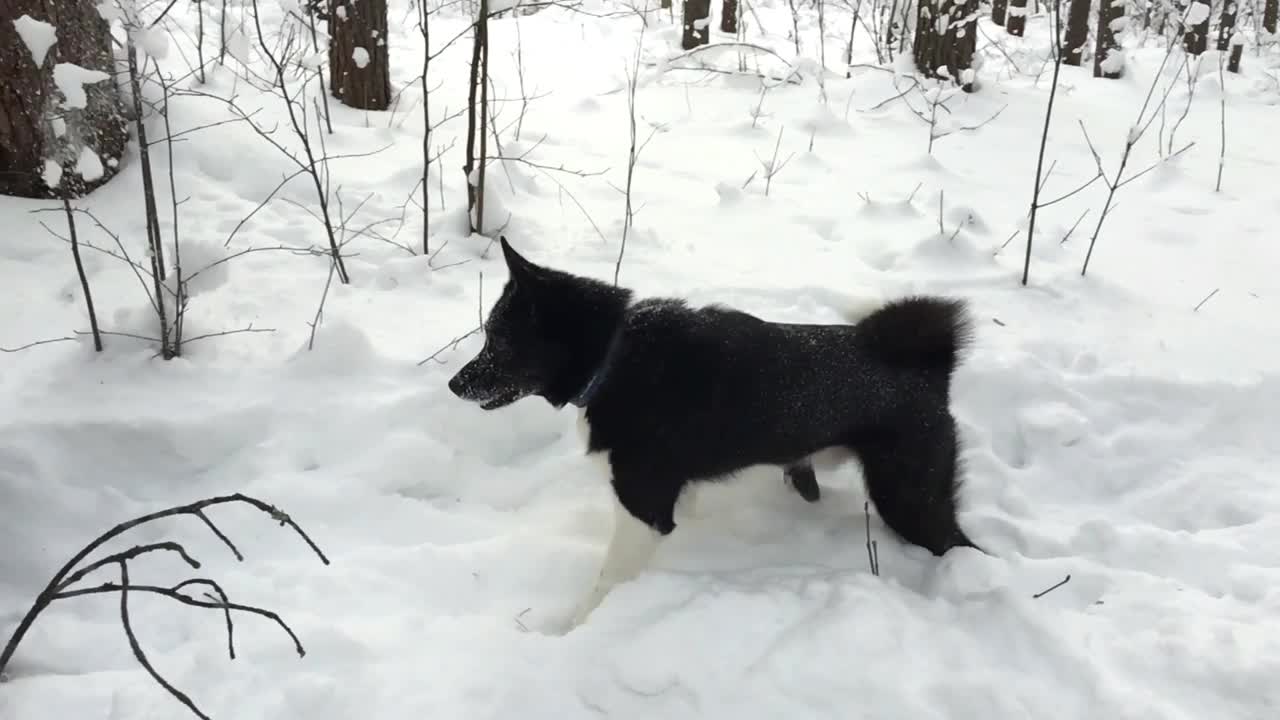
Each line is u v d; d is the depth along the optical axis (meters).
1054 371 2.02
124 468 1.67
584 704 1.30
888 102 4.11
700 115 3.87
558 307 1.55
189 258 1.94
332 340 1.90
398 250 2.38
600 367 1.54
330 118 3.18
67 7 2.23
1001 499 1.75
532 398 1.89
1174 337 2.23
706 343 1.51
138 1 3.04
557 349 1.57
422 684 1.32
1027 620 1.39
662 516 1.54
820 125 3.72
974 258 2.52
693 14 4.93
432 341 2.02
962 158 3.48
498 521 1.71
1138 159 3.57
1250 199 3.15
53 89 2.21
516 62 4.51
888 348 1.49
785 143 3.55
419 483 1.76
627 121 3.69
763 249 2.57
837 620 1.40
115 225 2.27
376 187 2.70
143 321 1.88
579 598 1.55
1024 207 3.00
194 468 1.71
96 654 1.37
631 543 1.54
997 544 1.65
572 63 4.66
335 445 1.76
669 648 1.36
